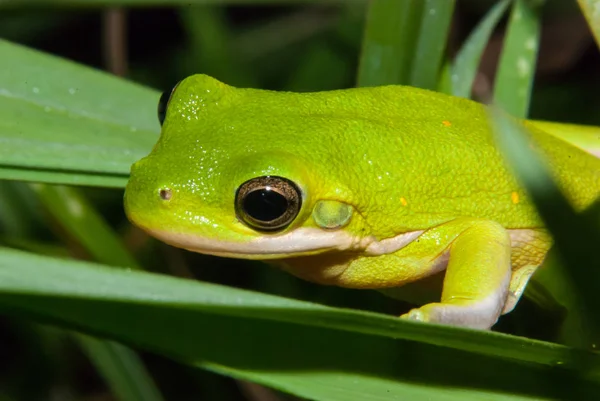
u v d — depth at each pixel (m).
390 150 0.16
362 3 0.21
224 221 0.16
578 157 0.17
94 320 0.14
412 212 0.16
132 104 0.17
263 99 0.16
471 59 0.18
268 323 0.14
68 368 0.21
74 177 0.16
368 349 0.14
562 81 0.23
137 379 0.19
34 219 0.20
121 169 0.16
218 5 0.22
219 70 0.21
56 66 0.17
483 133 0.17
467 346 0.14
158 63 0.24
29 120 0.16
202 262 0.21
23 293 0.14
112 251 0.18
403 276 0.17
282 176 0.16
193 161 0.16
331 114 0.16
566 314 0.16
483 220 0.16
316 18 0.24
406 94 0.17
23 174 0.16
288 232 0.16
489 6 0.23
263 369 0.14
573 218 0.14
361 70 0.17
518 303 0.17
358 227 0.16
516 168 0.14
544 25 0.23
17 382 0.21
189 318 0.14
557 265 0.16
